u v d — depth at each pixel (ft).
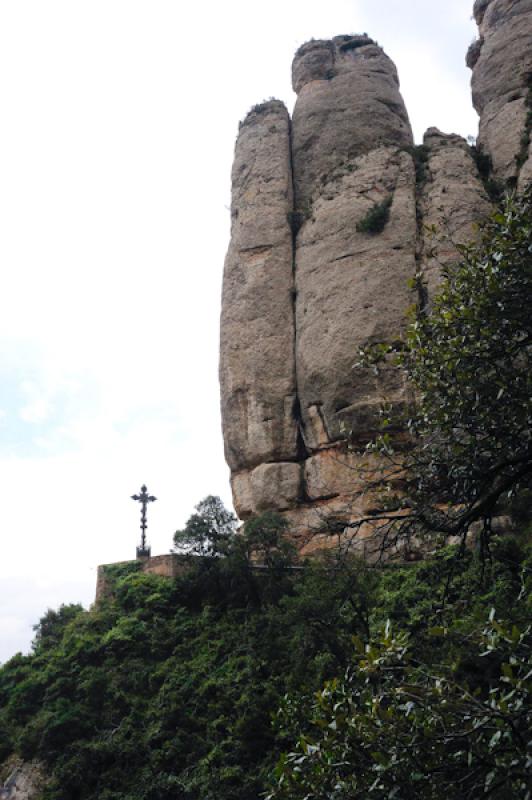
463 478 37.29
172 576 111.96
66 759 85.30
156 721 87.45
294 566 102.27
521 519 93.30
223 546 104.68
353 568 79.10
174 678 92.32
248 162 145.69
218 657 93.86
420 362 40.50
